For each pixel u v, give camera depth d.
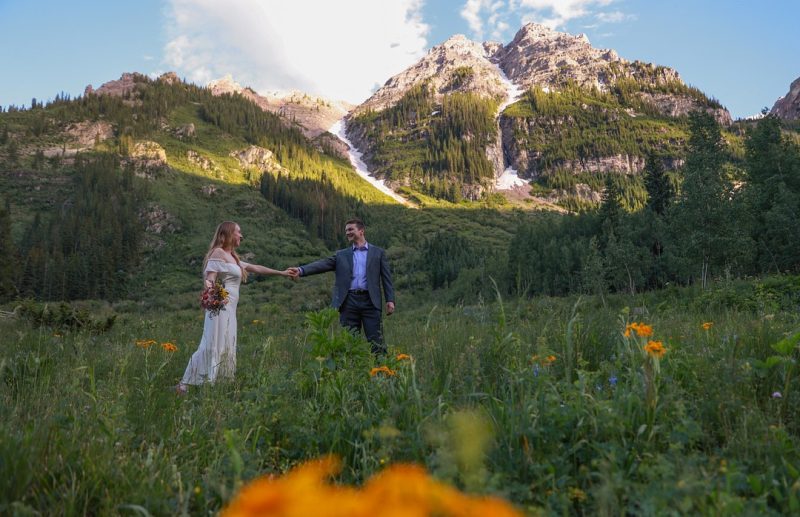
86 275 91.69
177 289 104.00
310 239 144.00
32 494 1.90
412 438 2.36
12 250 65.69
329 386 3.18
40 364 4.16
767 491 1.90
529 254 55.09
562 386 2.88
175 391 4.11
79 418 2.62
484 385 3.14
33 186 142.25
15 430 2.49
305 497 0.56
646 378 2.59
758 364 3.08
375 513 0.55
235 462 1.80
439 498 0.62
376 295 5.92
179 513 1.90
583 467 2.01
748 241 24.69
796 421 2.56
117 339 8.98
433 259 96.00
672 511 1.57
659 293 18.81
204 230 138.12
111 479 2.05
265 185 169.50
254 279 92.81
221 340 5.01
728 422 2.48
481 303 5.42
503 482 1.91
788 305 11.72
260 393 3.22
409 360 3.77
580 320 4.08
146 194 144.62
